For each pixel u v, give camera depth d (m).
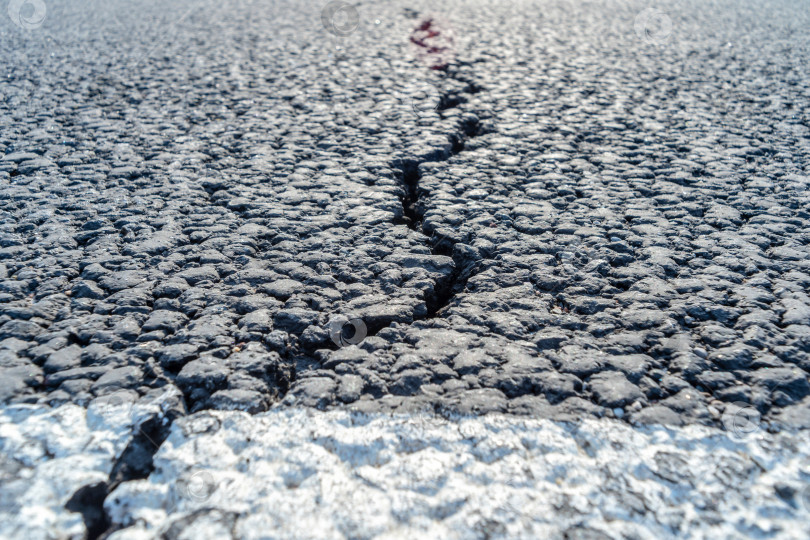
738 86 6.94
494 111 6.11
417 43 9.00
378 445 2.31
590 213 4.11
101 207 4.10
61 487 2.09
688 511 2.05
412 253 3.67
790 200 4.25
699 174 4.69
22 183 4.40
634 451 2.29
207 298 3.20
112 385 2.56
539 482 2.16
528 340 2.92
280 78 7.18
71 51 8.28
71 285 3.27
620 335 2.95
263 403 2.51
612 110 6.14
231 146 5.20
